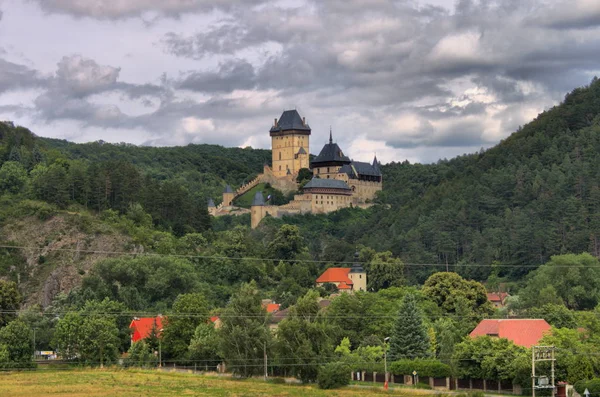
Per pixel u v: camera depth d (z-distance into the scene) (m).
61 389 180.50
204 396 174.88
